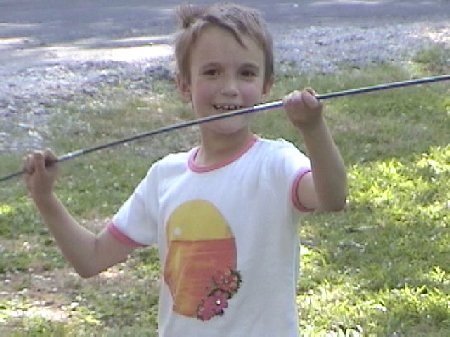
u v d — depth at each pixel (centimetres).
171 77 1080
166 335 304
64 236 312
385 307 517
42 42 1345
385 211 667
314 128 262
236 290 291
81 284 568
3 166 783
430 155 795
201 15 303
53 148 848
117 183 742
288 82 1032
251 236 290
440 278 555
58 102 991
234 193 292
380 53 1162
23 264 597
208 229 293
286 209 287
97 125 914
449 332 490
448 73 1080
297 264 296
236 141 297
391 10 1531
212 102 298
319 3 1630
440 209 674
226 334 292
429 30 1306
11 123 920
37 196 307
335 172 265
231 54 296
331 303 525
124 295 552
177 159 309
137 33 1389
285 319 291
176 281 298
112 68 1124
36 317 525
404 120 905
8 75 1107
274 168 289
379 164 768
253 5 1623
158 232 308
